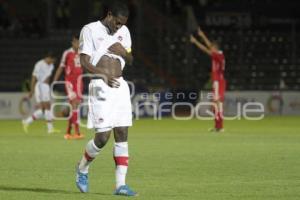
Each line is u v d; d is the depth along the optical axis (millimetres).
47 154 46938
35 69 69875
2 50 117875
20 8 130250
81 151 49125
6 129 76875
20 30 122500
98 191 30625
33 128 78938
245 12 128250
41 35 122625
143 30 120562
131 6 120562
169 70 116438
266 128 76625
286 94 106375
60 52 118312
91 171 37812
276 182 33188
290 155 45750
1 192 30188
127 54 29828
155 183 33094
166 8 127812
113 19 29203
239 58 121875
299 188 31219
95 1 124188
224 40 124375
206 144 54812
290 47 125125
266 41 125312
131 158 44125
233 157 44625
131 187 31688
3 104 98312
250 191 30375
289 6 130125
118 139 29359
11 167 39500
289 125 82188
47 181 33844
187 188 31328
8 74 115000
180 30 122750
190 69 115062
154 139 60438
